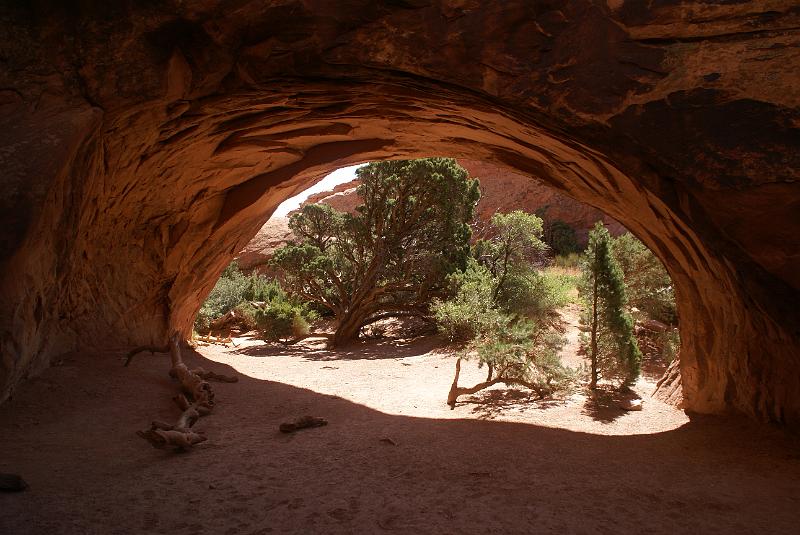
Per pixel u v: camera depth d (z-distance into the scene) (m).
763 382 6.73
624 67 5.32
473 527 3.96
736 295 6.51
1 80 5.95
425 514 4.20
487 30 5.62
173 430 6.07
